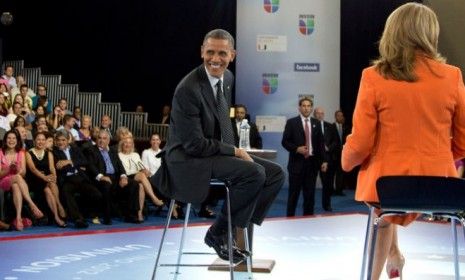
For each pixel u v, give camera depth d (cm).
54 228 847
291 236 730
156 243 668
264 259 581
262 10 1339
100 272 531
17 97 1088
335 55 1352
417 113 312
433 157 313
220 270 541
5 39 1534
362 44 1454
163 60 1488
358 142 317
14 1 1527
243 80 1347
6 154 844
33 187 867
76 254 605
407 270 552
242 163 372
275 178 397
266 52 1342
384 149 318
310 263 582
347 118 1467
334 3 1349
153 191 957
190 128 373
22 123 976
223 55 384
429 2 1280
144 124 1314
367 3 1445
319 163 952
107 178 907
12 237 689
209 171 374
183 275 524
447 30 1243
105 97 1508
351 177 1462
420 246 672
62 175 884
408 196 300
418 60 317
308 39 1344
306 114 950
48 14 1522
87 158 916
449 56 1239
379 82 317
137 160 960
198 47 1480
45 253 608
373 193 317
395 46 318
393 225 362
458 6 1227
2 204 830
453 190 292
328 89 1350
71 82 1517
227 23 1478
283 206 1161
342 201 1249
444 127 317
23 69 1430
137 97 1498
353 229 790
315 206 1172
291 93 1344
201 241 683
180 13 1481
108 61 1503
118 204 934
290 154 954
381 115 317
